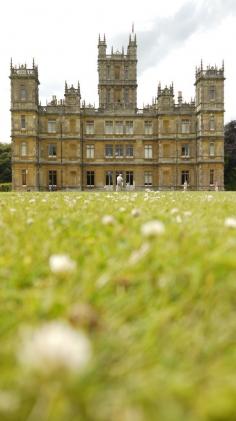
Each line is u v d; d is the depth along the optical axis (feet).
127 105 222.28
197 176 217.77
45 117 214.69
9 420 2.99
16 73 205.67
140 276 5.82
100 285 5.52
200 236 8.63
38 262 7.07
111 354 3.89
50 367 2.56
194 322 4.66
